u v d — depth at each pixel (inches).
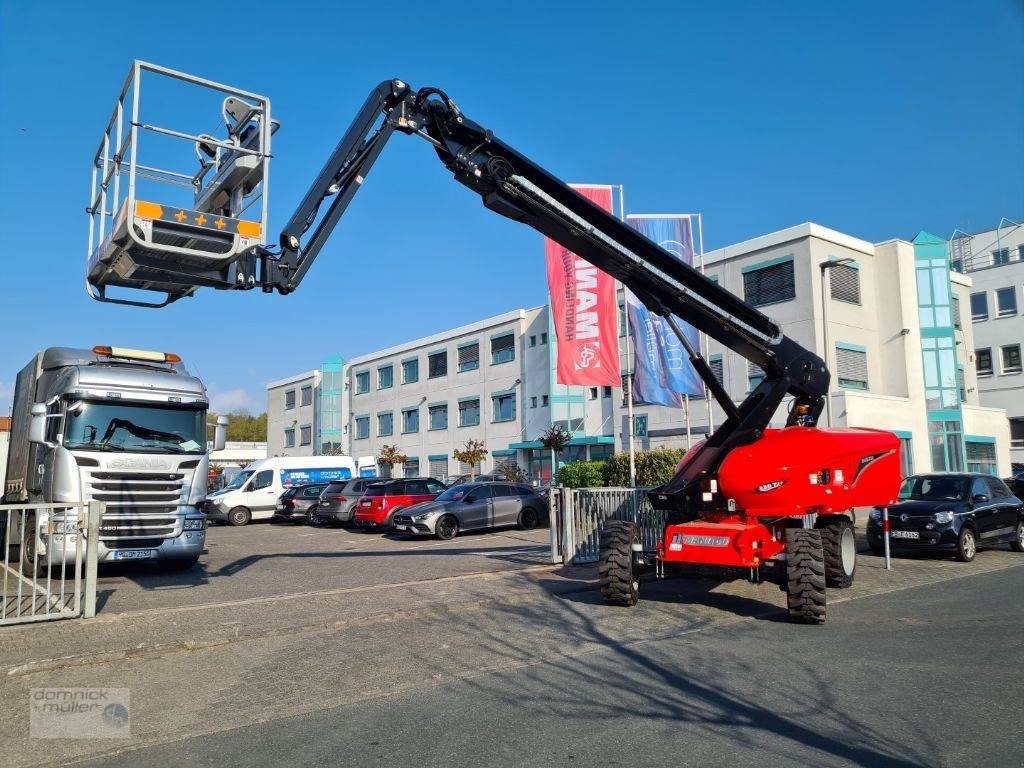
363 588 411.5
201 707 219.3
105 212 311.1
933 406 1160.2
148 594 410.6
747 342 383.6
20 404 557.3
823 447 376.5
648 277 353.7
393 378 2065.7
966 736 185.8
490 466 1712.6
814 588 320.5
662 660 263.9
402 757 177.2
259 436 3614.7
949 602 372.5
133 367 510.6
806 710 207.3
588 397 1478.8
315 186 299.4
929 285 1185.4
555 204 328.5
